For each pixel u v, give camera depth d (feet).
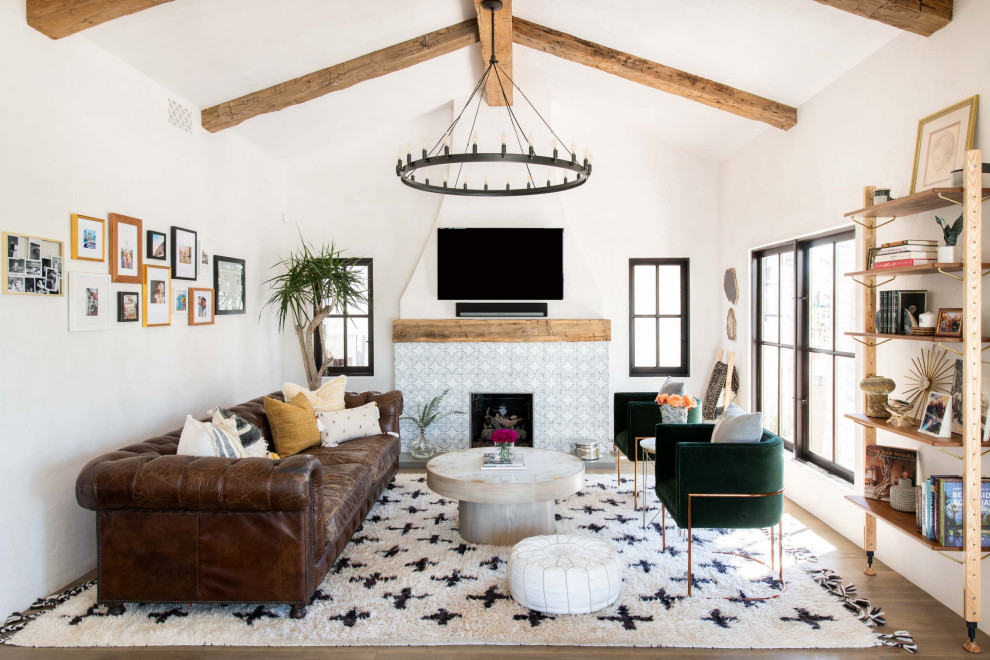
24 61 10.06
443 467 13.26
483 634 9.13
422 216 21.57
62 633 9.22
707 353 21.43
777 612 9.75
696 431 12.28
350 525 12.21
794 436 15.61
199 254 15.55
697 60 14.52
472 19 15.67
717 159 20.86
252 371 18.67
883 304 10.51
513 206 20.86
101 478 9.25
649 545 12.50
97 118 11.78
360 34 14.52
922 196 8.96
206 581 9.57
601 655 8.64
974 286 8.29
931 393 9.59
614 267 21.52
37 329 10.32
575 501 15.43
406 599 10.25
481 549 12.42
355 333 21.77
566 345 20.63
